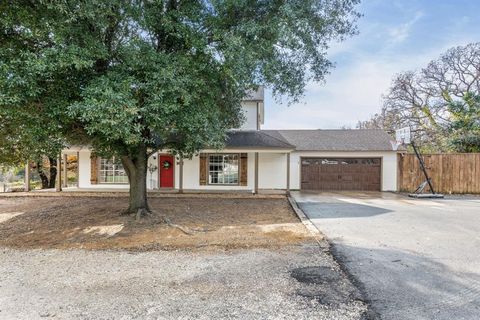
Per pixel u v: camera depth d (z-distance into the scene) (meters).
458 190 15.53
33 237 7.38
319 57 8.18
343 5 7.59
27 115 5.99
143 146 9.00
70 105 5.96
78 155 16.50
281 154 16.67
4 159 8.48
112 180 16.58
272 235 7.13
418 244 6.25
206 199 13.30
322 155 17.36
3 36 6.05
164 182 16.38
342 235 7.04
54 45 5.94
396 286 4.15
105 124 5.81
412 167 16.36
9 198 13.73
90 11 5.65
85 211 10.41
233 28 7.01
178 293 3.94
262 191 15.41
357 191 16.72
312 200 13.03
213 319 3.28
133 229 7.84
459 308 3.52
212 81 7.49
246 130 16.34
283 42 6.95
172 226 8.01
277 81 7.97
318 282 4.30
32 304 3.64
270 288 4.09
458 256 5.45
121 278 4.49
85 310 3.48
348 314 3.39
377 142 17.78
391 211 10.26
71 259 5.48
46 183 19.30
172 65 6.39
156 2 6.62
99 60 6.78
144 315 3.37
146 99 6.29
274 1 7.16
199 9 7.17
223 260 5.31
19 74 5.38
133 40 6.50
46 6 5.54
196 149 8.82
